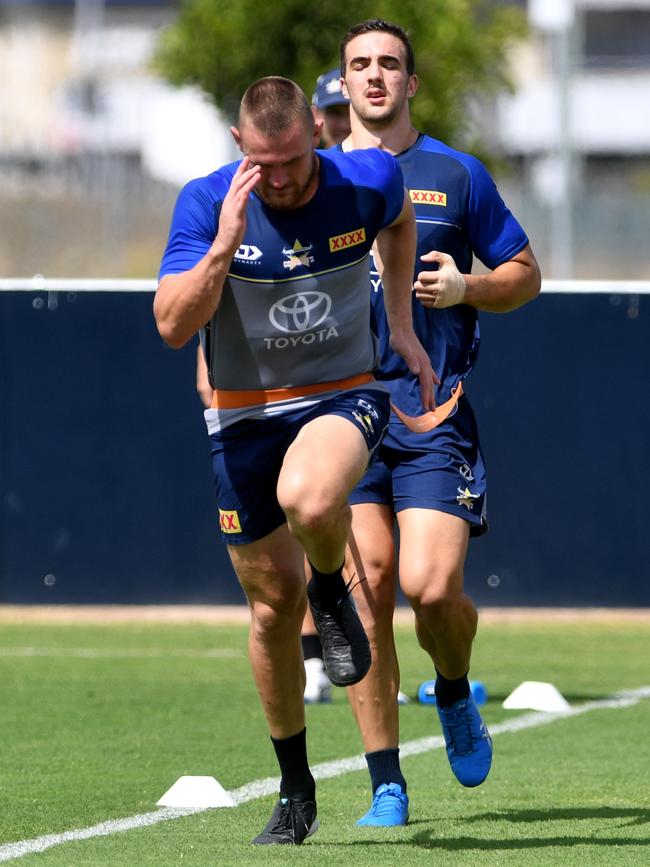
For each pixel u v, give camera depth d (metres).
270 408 15.31
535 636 38.50
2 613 41.81
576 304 41.38
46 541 42.28
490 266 18.64
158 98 128.12
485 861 14.68
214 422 15.56
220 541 42.06
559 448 41.56
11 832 16.33
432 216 18.38
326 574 14.46
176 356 41.91
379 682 17.12
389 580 17.30
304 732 15.88
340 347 15.38
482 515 17.67
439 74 60.44
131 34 146.62
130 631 39.00
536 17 69.62
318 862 14.54
